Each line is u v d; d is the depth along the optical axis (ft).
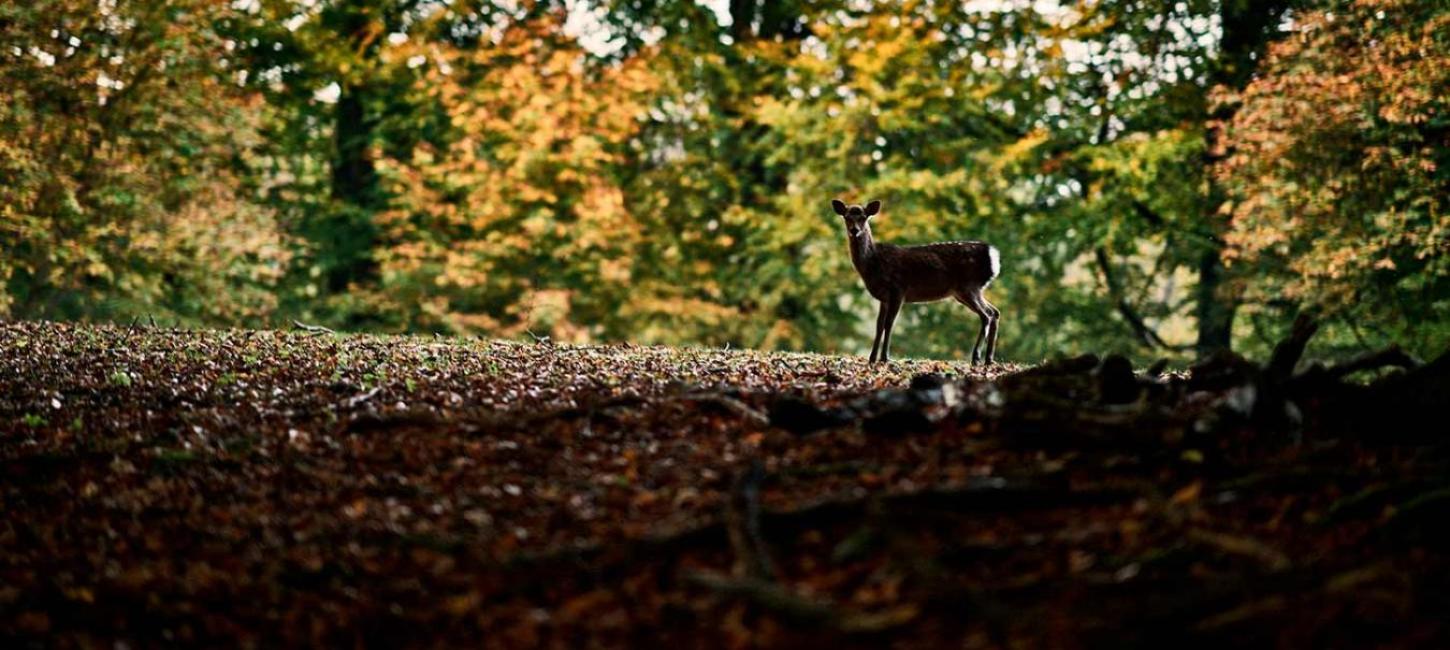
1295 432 26.03
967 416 27.68
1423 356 75.41
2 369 41.34
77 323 59.41
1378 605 19.04
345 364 42.29
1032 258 107.14
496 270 95.40
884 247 47.78
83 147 80.12
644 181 101.65
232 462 30.07
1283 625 18.79
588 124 94.02
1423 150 66.03
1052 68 95.86
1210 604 19.33
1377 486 22.66
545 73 92.53
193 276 86.79
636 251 98.22
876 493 23.34
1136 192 95.09
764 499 24.35
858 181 97.91
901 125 98.12
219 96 85.05
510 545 23.75
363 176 110.73
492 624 21.12
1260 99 70.54
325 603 22.80
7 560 25.94
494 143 97.04
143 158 83.56
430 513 25.94
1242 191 74.18
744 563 21.40
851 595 20.54
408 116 104.22
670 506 24.71
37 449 31.96
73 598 23.77
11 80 75.87
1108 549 21.48
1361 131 68.28
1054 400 26.94
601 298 97.35
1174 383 29.37
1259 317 96.89
